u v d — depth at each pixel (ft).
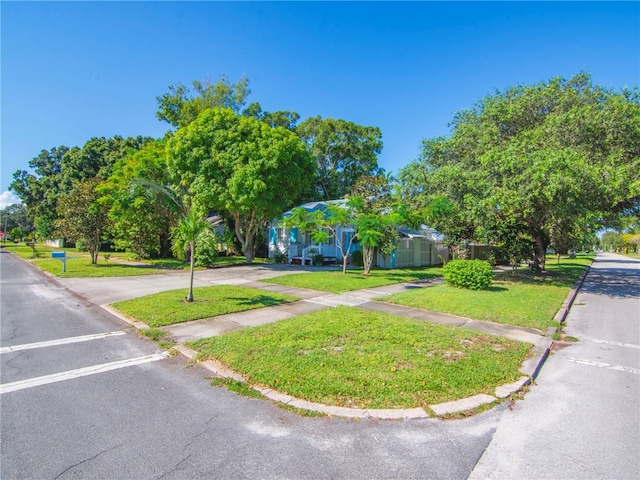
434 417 12.12
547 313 27.71
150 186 66.03
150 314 25.52
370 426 11.57
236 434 11.07
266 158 58.44
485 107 52.65
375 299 32.63
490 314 26.71
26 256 90.22
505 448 10.52
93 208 62.23
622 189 37.50
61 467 9.41
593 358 18.93
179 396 13.60
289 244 82.02
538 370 16.93
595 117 40.11
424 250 81.61
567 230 63.36
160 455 9.97
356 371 15.16
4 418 11.89
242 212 60.18
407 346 18.43
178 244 30.53
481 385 14.34
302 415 12.19
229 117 62.18
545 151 38.11
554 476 9.29
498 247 55.83
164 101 92.73
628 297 40.11
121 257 84.79
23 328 23.13
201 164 58.80
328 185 119.34
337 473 9.29
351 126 117.29
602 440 10.99
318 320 23.71
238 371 15.53
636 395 14.30
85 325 23.90
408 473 9.32
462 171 42.93
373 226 47.42
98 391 13.99
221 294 34.01
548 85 49.55
